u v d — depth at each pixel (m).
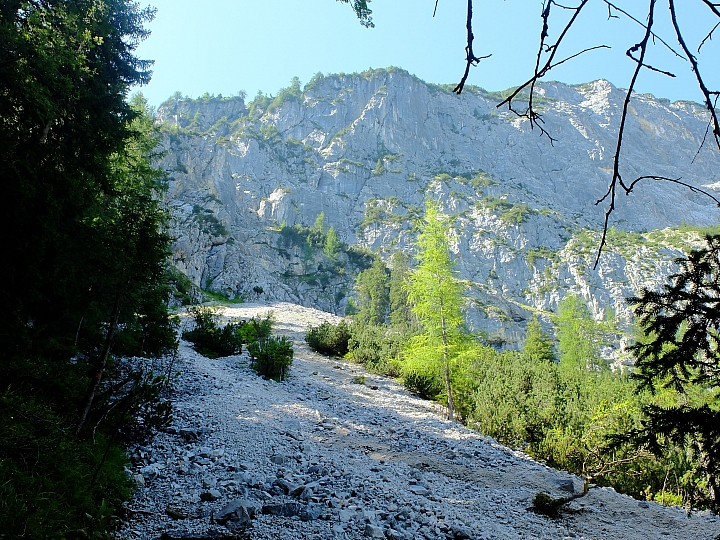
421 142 179.25
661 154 199.12
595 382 22.25
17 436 5.75
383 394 19.45
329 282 90.25
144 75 14.95
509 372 22.89
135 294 8.76
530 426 15.37
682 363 4.91
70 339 10.50
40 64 9.29
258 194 137.75
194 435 9.82
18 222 7.91
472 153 181.62
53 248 8.54
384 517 7.32
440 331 18.02
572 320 47.81
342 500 7.62
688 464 11.65
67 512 5.27
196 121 177.25
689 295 4.74
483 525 7.94
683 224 132.00
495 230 127.88
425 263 18.39
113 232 8.81
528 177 173.75
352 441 12.12
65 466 6.01
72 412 7.70
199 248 69.25
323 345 28.66
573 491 10.70
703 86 1.62
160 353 16.36
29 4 10.00
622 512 9.73
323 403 16.14
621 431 12.48
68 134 11.12
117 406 8.77
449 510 8.36
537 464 12.73
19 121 9.60
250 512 6.50
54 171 9.41
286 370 19.56
